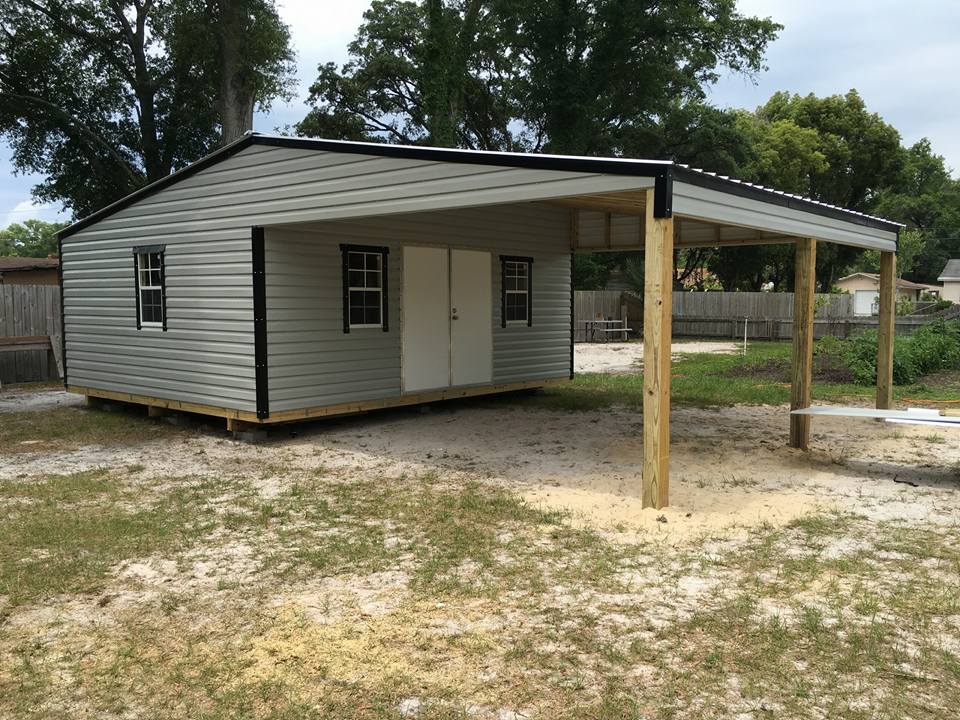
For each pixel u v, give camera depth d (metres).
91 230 11.21
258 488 6.54
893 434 9.05
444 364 10.78
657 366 5.44
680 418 10.13
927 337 16.05
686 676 3.21
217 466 7.46
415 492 6.34
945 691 3.08
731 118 31.69
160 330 10.05
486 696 3.08
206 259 9.23
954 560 4.59
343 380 9.46
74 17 24.00
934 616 3.78
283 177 8.19
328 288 9.27
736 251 37.72
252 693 3.12
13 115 22.81
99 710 3.01
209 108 25.30
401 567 4.56
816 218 7.77
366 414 10.63
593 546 4.89
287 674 3.27
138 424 10.06
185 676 3.26
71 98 24.02
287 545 5.00
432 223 10.51
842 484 6.50
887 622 3.71
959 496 6.11
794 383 7.96
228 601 4.08
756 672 3.24
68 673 3.30
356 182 7.36
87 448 8.46
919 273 64.75
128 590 4.25
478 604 3.99
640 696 3.06
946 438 8.79
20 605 4.05
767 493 6.18
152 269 10.21
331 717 2.94
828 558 4.62
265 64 25.14
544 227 12.34
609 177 5.45
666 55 28.95
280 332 8.75
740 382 14.01
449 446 8.35
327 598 4.10
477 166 6.23
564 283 12.84
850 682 3.15
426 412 10.73
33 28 22.77
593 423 9.81
